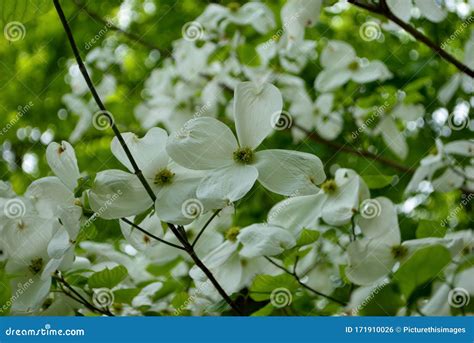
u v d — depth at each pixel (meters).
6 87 1.25
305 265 0.78
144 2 1.15
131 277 0.81
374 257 0.72
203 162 0.68
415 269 0.67
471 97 0.92
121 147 0.70
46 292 0.70
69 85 1.24
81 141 0.99
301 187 0.68
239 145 0.69
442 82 0.95
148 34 1.15
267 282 0.73
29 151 1.14
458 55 0.94
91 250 0.80
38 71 1.35
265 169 0.69
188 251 0.69
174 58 0.99
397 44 0.98
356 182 0.74
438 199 0.89
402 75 0.96
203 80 0.98
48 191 0.69
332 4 0.82
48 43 1.23
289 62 0.95
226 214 0.76
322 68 1.00
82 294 0.74
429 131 0.94
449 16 0.94
